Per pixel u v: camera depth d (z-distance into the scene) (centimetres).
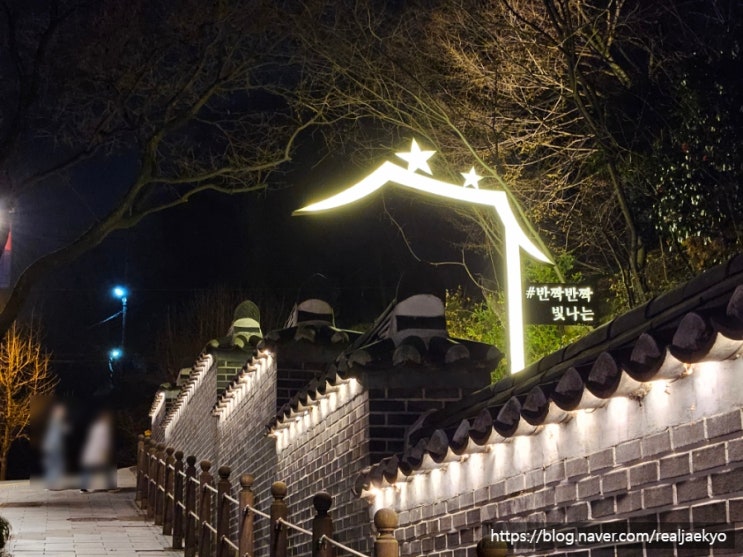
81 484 2358
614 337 503
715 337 373
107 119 1465
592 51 1491
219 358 1736
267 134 1577
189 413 2161
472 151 1298
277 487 819
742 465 388
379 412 855
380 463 770
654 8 1464
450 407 748
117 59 1428
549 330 1448
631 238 1282
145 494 1936
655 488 440
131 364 3747
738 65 1182
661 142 1245
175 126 1464
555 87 1445
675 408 427
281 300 3234
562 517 517
